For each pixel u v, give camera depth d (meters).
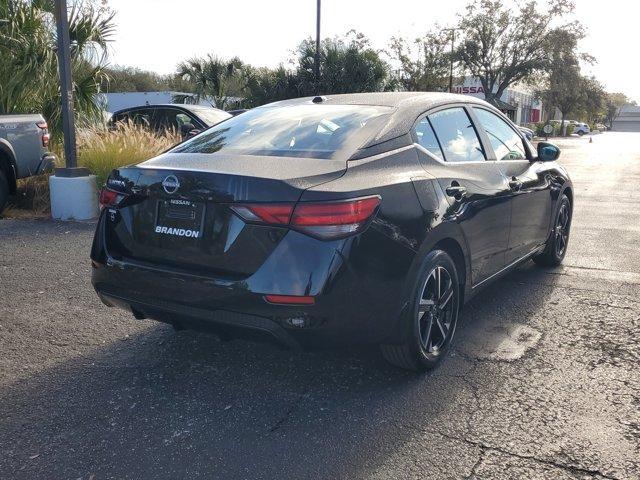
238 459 2.74
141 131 9.78
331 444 2.85
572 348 3.92
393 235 3.11
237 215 2.96
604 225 8.18
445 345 3.71
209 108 12.73
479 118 4.53
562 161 23.22
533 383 3.44
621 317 4.48
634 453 2.75
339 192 2.93
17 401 3.26
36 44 10.29
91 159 8.89
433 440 2.87
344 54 25.02
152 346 4.00
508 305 4.75
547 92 55.88
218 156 3.39
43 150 8.45
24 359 3.78
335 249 2.88
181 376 3.57
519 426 2.98
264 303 2.89
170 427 3.01
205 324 3.12
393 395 3.32
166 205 3.21
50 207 8.61
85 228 7.55
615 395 3.29
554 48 41.19
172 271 3.13
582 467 2.64
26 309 4.66
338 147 3.35
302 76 24.91
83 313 4.58
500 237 4.31
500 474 2.60
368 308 3.03
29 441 2.88
